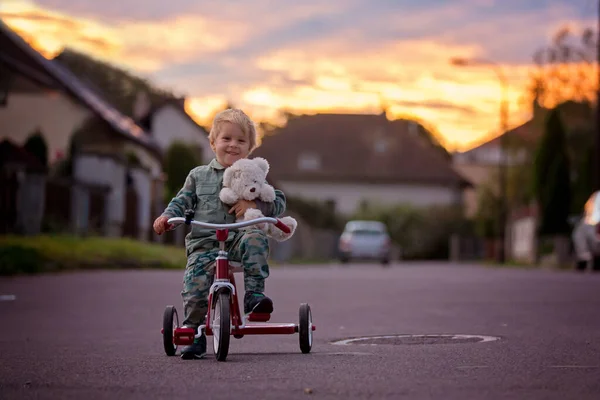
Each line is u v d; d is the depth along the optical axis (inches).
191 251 279.4
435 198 3201.3
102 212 1295.5
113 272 920.9
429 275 999.0
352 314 479.8
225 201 274.5
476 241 2674.7
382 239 1658.5
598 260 1104.2
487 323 416.5
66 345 341.1
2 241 914.1
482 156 4101.9
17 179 1008.2
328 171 3181.6
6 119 1416.1
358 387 216.4
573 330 375.9
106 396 207.6
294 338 357.4
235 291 275.3
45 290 653.3
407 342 334.3
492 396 203.6
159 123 2869.1
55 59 2415.1
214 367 257.4
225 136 282.7
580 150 2399.1
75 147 1498.5
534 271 1154.7
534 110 2250.2
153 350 319.0
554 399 200.2
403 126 3344.0
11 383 232.2
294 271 1149.7
